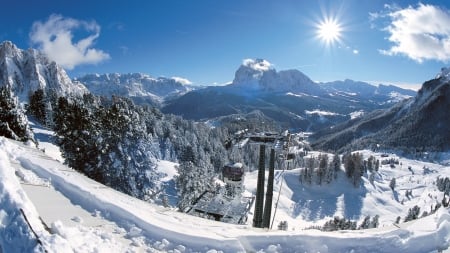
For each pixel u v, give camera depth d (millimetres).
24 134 27938
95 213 8320
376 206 125250
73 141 34000
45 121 82000
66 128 34250
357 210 119125
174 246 7199
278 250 7180
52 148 54688
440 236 7012
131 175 33719
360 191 133125
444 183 169750
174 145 111000
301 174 130000
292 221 76250
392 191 162750
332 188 130750
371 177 169250
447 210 8086
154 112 124625
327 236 7367
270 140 17844
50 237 5926
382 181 180750
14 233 6000
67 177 10578
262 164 17156
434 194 160625
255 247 7305
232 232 8188
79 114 34188
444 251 6668
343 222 56719
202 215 20828
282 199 112375
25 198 7125
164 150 103125
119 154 33594
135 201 10859
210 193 23109
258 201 16781
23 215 6344
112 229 7648
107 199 8953
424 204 146500
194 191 42531
